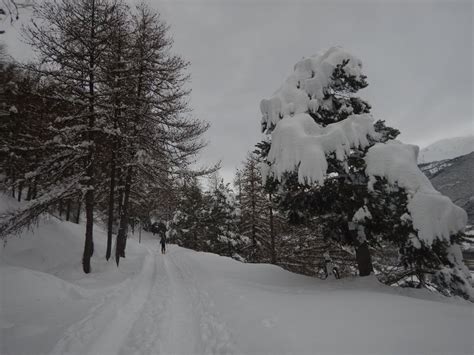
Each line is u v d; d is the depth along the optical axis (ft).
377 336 12.82
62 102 35.22
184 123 45.73
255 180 75.36
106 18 35.83
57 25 33.17
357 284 29.94
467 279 27.22
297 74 36.88
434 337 12.31
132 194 58.59
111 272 36.40
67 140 33.96
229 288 28.02
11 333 15.92
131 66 40.55
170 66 44.80
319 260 60.54
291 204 34.40
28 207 31.19
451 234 25.09
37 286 23.24
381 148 28.66
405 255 29.19
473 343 11.58
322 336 13.35
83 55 35.19
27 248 42.75
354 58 35.12
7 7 13.48
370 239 31.89
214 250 94.12
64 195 34.24
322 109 35.40
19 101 38.83
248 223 82.58
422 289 28.55
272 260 69.41
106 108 38.52
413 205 25.17
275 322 16.07
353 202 30.91
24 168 41.78
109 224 44.45
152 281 33.86
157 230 192.75
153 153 44.80
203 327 17.84
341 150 27.96
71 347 14.56
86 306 21.62
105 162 43.37
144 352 14.28
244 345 14.10
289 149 29.17
